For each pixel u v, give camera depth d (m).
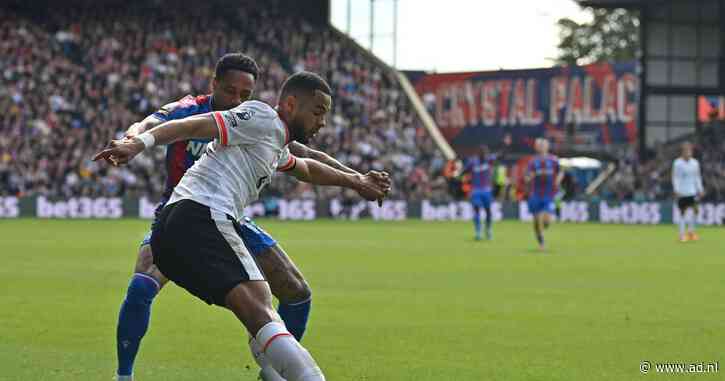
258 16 66.12
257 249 8.70
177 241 7.16
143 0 62.81
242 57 8.95
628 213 52.12
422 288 17.62
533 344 11.70
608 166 61.50
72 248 27.19
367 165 56.69
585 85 59.47
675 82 58.09
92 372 9.95
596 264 23.06
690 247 29.89
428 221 51.31
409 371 10.09
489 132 62.34
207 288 7.07
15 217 49.00
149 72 57.81
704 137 57.97
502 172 54.56
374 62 67.12
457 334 12.41
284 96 7.41
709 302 15.68
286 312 8.85
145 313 8.70
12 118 52.69
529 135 61.03
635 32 99.56
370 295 16.52
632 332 12.61
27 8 60.56
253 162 7.32
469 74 63.00
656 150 57.19
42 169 50.66
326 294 16.64
